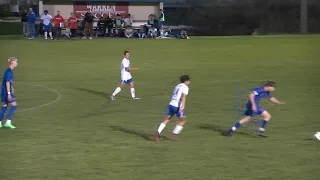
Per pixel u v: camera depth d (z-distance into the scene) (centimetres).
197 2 11181
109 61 6125
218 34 10388
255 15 11075
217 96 3809
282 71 5338
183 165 2023
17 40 8100
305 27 10838
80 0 8612
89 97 3809
